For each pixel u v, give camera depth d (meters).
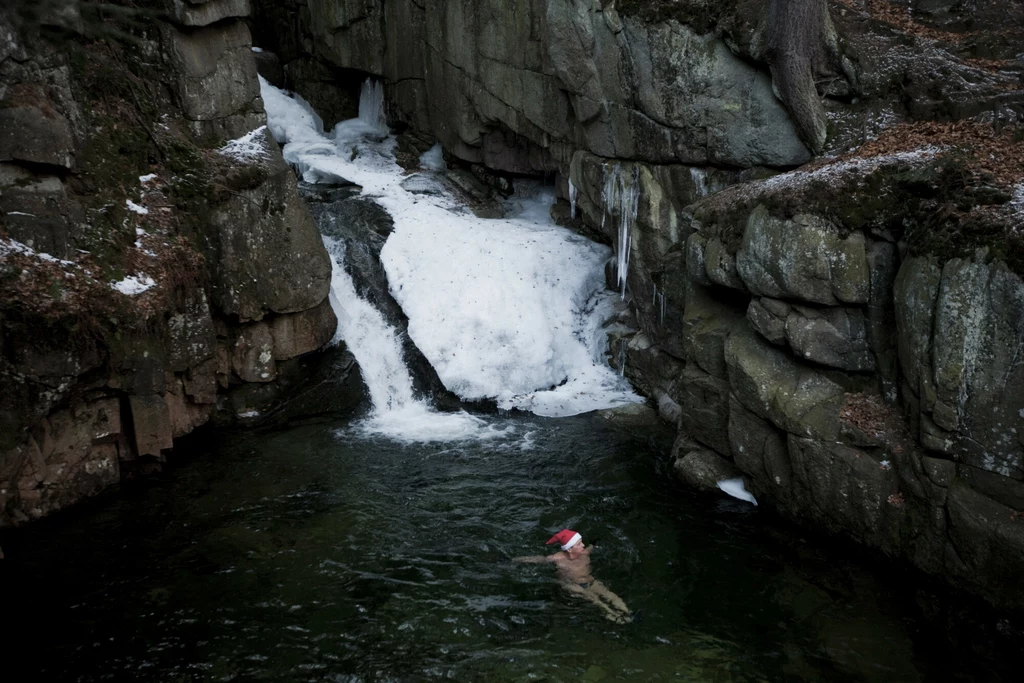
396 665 6.21
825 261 7.56
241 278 10.43
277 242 10.73
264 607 6.93
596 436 10.47
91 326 8.48
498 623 6.75
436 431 10.62
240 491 8.96
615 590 7.27
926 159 7.74
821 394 7.76
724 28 9.68
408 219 13.26
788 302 7.98
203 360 10.02
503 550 7.87
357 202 13.75
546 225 13.91
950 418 6.66
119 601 7.00
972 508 6.49
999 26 9.94
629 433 10.53
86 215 9.20
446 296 11.87
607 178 11.66
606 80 11.15
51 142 8.80
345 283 11.93
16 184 8.59
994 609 6.42
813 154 9.47
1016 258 6.22
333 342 11.48
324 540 7.99
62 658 6.26
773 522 8.31
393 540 8.02
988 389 6.40
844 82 9.36
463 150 15.12
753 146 9.81
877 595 7.11
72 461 8.58
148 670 6.13
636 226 11.21
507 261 12.40
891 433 7.28
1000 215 6.60
